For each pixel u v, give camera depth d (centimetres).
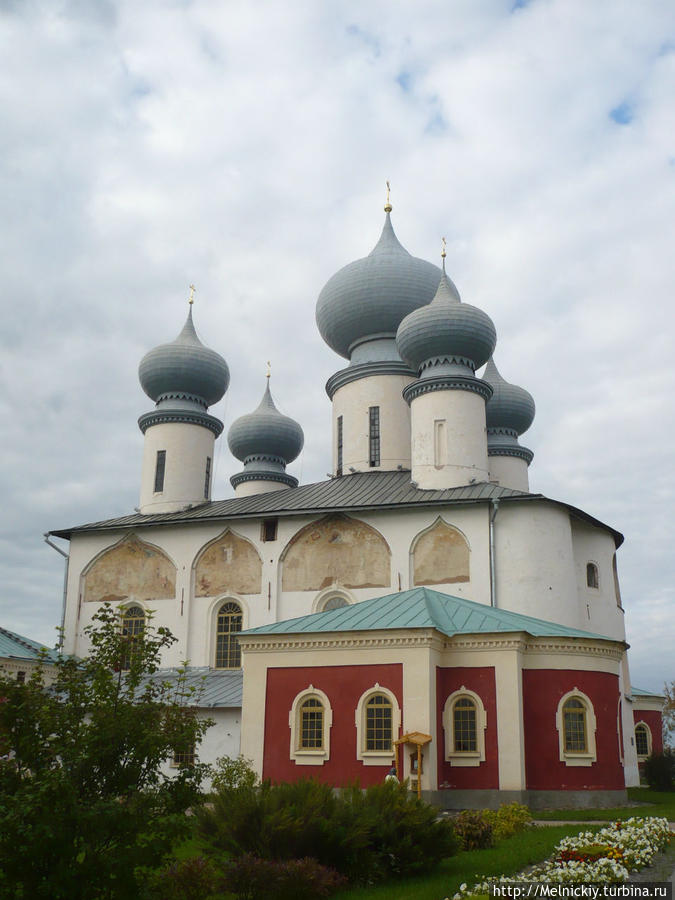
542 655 2580
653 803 2662
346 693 2525
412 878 1433
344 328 4644
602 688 2605
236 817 1438
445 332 3891
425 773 2361
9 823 1014
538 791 2458
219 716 3083
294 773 2514
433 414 3797
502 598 3238
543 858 1560
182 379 4503
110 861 1070
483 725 2466
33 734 1135
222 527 3775
